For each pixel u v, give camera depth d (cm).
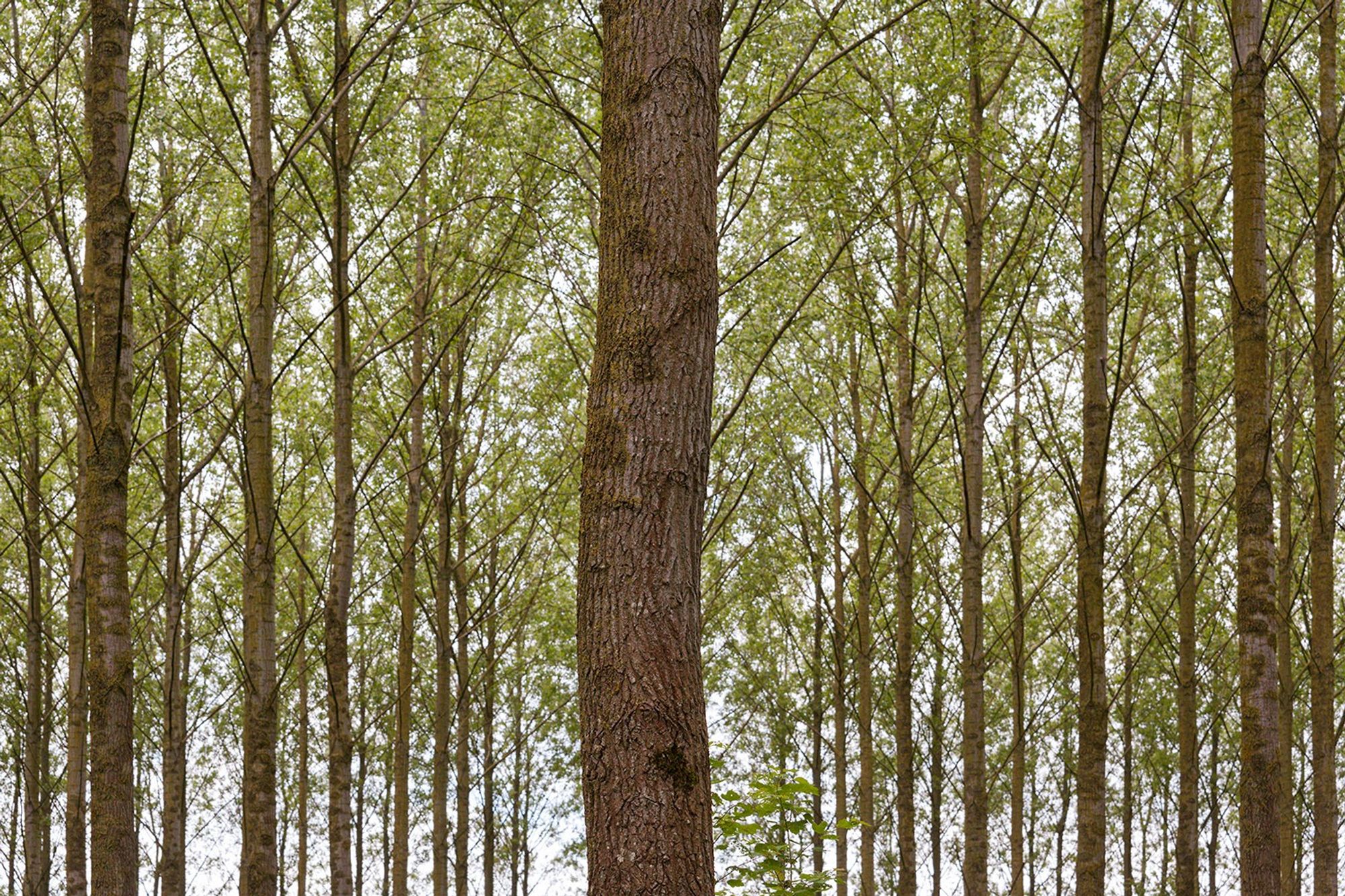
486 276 1644
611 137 446
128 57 771
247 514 1266
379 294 1750
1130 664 2003
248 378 1273
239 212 1634
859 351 2091
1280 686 1605
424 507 2136
